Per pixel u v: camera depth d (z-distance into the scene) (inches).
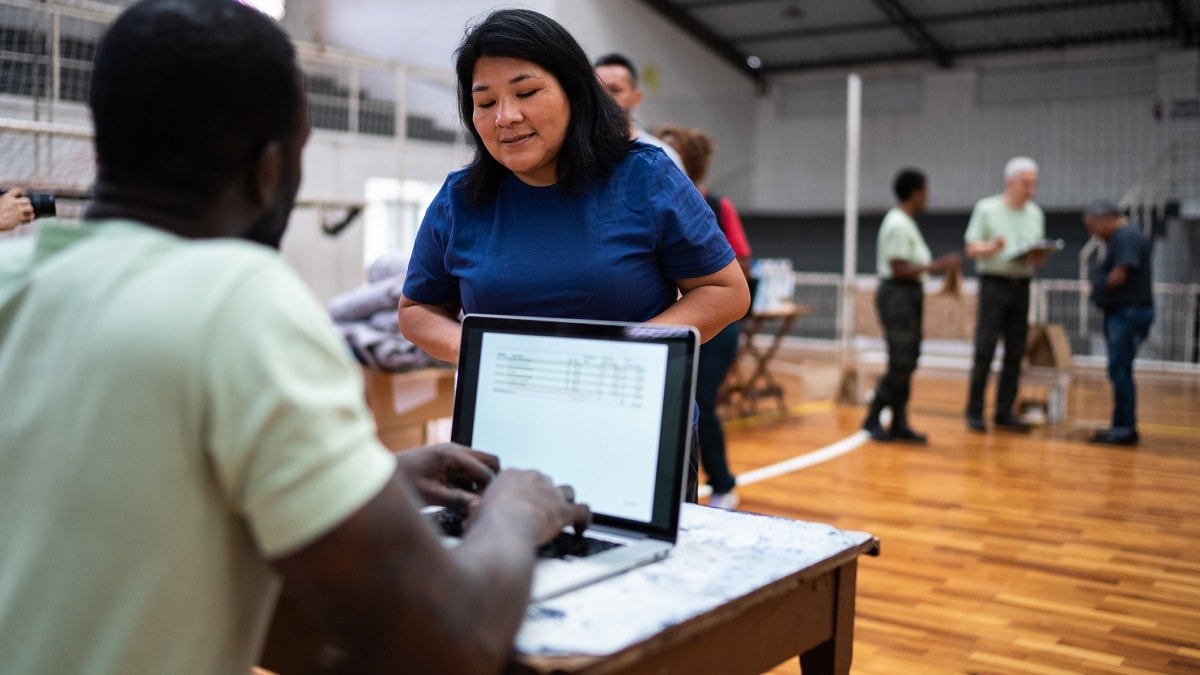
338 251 361.4
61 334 29.9
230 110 30.9
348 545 28.1
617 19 525.3
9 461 30.4
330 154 359.6
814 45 629.3
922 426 246.8
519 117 56.7
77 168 186.1
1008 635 101.9
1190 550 135.0
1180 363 427.2
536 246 61.1
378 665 29.8
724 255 62.7
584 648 33.7
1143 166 550.0
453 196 64.7
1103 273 222.7
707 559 44.2
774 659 42.9
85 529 29.0
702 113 611.2
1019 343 237.5
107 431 28.6
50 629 29.4
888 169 633.0
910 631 102.9
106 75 31.0
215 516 29.6
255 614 32.2
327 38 406.6
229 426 27.8
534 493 39.3
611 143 60.5
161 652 29.3
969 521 150.3
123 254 30.1
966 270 595.8
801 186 661.3
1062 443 221.8
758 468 191.6
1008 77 593.9
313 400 28.2
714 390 149.0
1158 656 96.4
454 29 392.2
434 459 46.4
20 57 192.1
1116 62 557.6
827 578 46.4
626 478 46.7
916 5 558.6
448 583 30.2
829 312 554.3
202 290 28.5
